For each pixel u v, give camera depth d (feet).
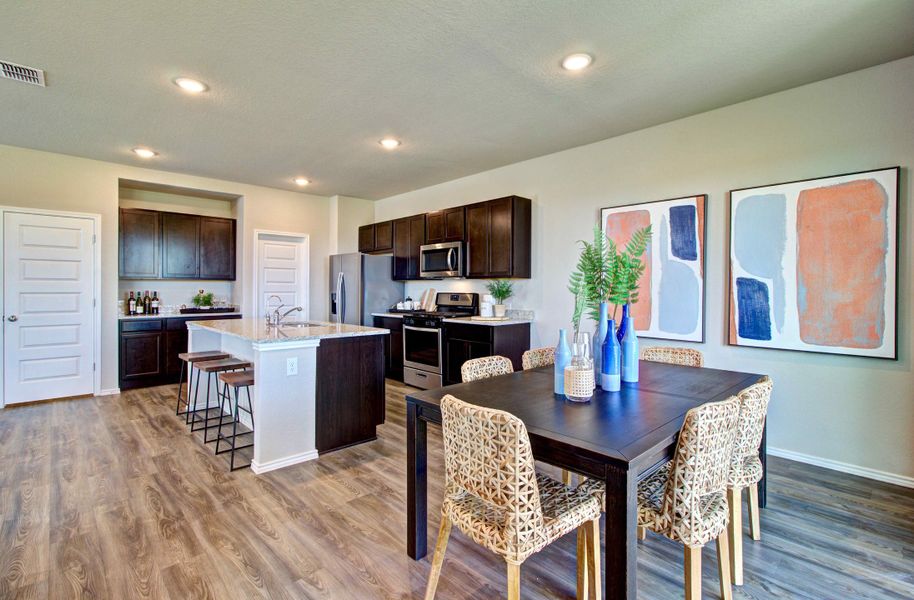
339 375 10.61
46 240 14.34
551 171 14.28
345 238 21.29
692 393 6.22
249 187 18.97
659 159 11.65
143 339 16.37
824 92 9.13
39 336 14.29
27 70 8.88
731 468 5.63
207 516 7.37
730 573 5.68
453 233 16.51
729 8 6.82
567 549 6.64
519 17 7.11
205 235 18.67
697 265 10.88
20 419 12.51
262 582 5.73
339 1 6.71
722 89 9.58
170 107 10.70
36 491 8.16
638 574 5.98
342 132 12.35
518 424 4.12
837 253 8.96
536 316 14.70
